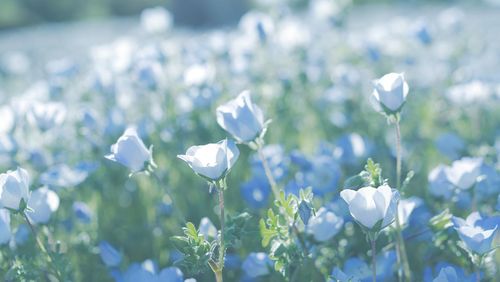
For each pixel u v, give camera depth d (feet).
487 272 2.78
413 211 2.98
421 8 12.11
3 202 2.67
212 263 2.59
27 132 3.62
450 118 4.28
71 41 12.11
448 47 5.63
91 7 24.86
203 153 2.56
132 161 2.72
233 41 4.81
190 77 3.63
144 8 25.12
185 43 4.95
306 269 2.81
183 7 14.11
